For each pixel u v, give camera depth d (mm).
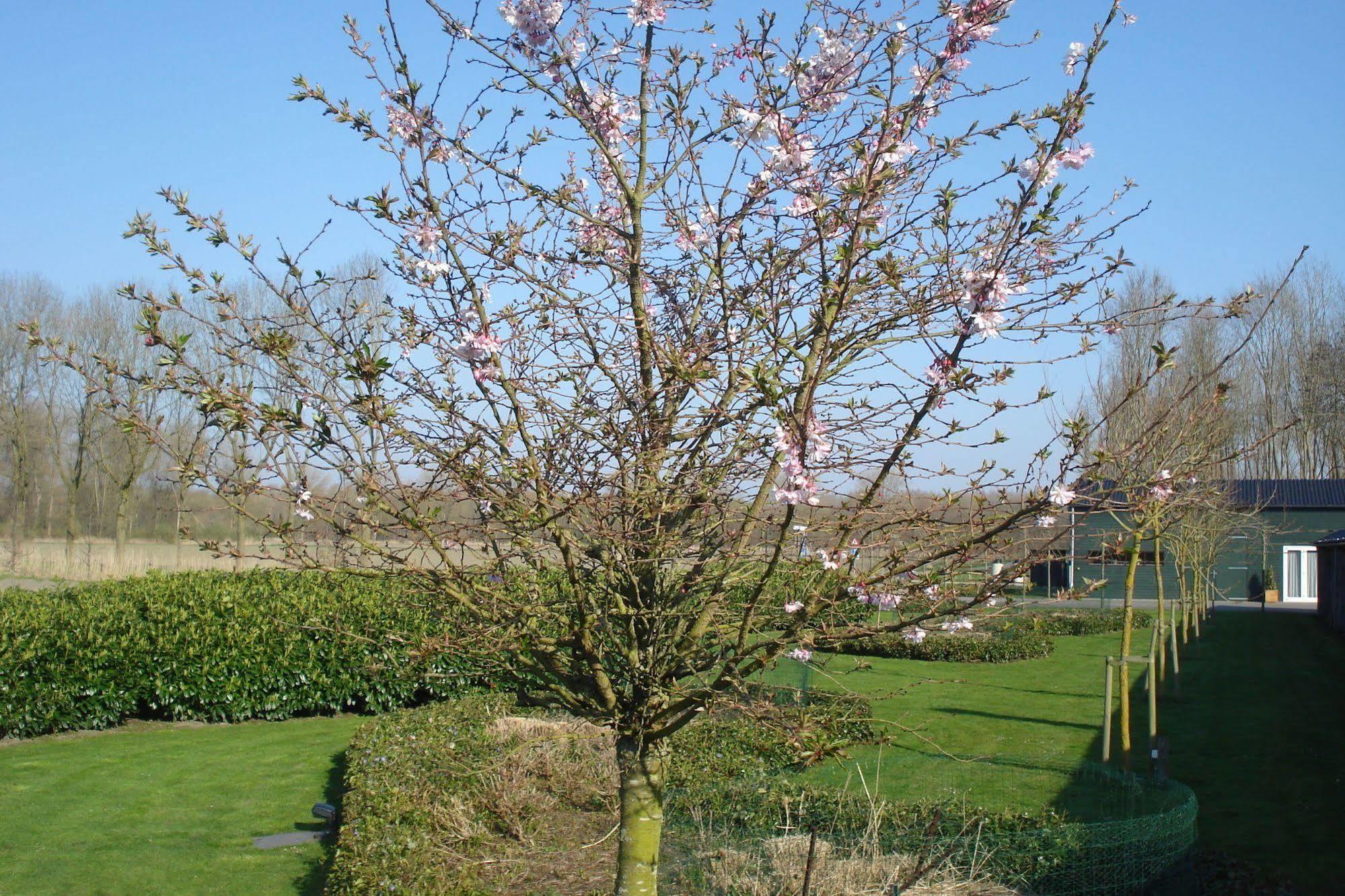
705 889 4480
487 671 3348
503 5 3107
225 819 6559
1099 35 2684
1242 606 27750
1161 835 4777
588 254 3371
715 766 6488
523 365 3191
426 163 3039
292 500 2818
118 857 5828
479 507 2953
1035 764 7066
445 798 5492
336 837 6145
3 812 6723
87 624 9125
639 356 3324
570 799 6047
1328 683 12070
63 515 28453
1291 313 31609
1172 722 9453
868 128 3045
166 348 2947
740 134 3238
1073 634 18188
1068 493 2477
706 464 3041
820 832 5152
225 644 9445
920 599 2773
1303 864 5430
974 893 4426
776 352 2984
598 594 3238
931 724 9133
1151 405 6891
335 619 3654
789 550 2977
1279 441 33156
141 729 9258
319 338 2992
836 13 3199
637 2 3391
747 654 2865
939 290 2959
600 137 3412
